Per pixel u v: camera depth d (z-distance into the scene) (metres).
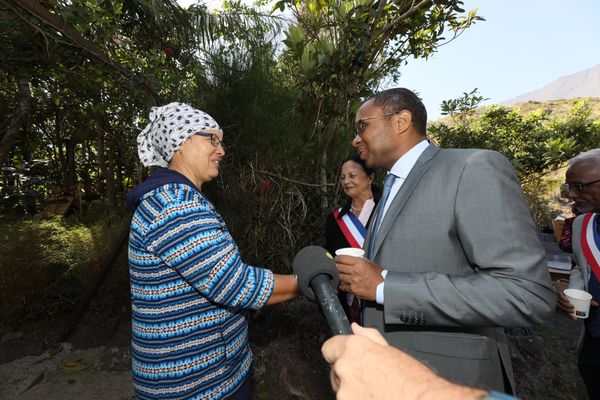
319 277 0.93
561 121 6.98
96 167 8.46
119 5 2.94
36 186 7.62
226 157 3.06
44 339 3.24
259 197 3.04
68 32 2.28
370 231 1.41
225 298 1.06
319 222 3.18
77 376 2.80
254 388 2.68
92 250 3.63
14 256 3.42
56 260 3.65
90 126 6.81
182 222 1.05
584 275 1.79
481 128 6.80
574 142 6.35
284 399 2.58
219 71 3.12
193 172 1.29
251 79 3.07
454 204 1.07
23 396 2.61
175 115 1.25
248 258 3.04
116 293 3.63
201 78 3.23
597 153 1.79
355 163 2.49
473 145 5.50
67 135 7.89
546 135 6.79
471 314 0.95
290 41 3.07
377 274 1.08
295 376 2.76
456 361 1.09
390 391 0.30
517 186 1.04
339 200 3.38
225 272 1.04
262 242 3.08
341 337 0.42
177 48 4.18
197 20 3.94
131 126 5.43
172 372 1.11
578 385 2.72
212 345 1.16
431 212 1.10
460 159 1.11
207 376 1.15
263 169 3.04
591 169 1.75
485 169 1.03
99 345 3.16
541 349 3.07
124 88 3.45
